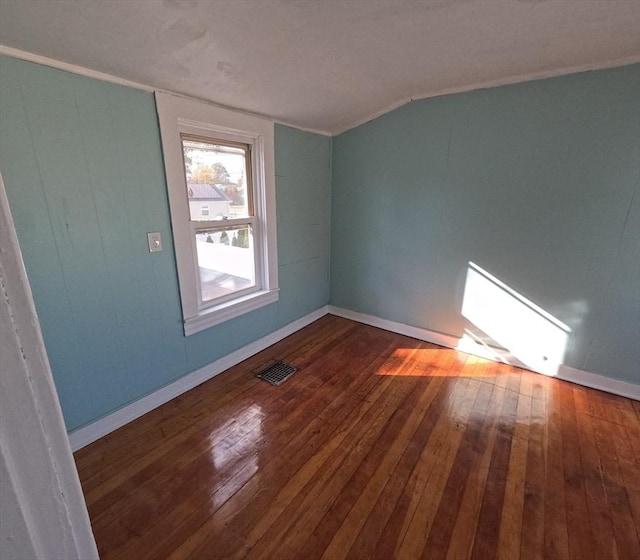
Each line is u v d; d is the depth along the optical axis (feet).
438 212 8.70
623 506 4.67
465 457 5.51
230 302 8.07
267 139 8.03
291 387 7.44
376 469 5.27
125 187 5.64
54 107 4.69
